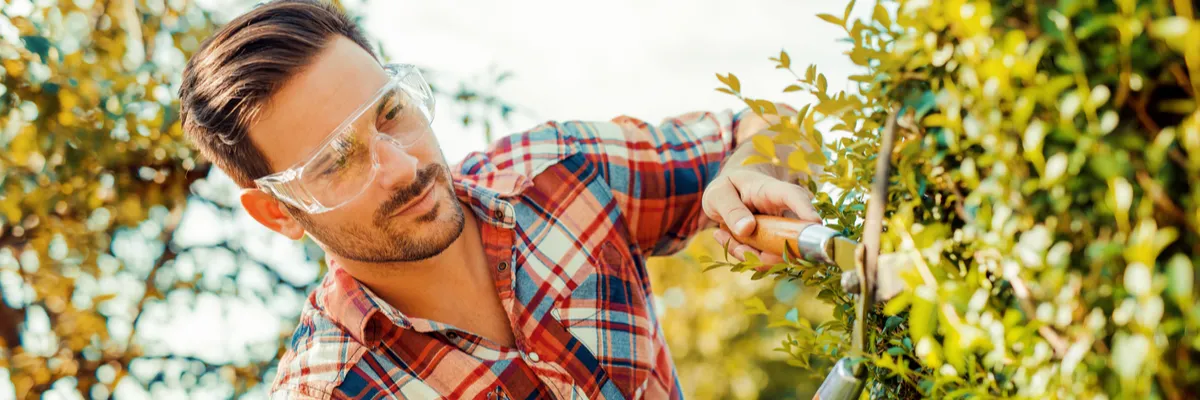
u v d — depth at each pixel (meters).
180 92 1.42
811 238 0.94
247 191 1.39
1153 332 0.55
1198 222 0.55
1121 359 0.56
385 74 1.33
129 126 2.90
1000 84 0.61
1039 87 0.60
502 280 1.45
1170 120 0.59
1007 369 0.70
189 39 3.10
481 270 1.46
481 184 1.58
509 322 1.46
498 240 1.47
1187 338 0.56
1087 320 0.61
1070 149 0.60
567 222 1.52
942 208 0.78
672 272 7.06
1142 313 0.56
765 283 7.37
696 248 6.74
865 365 0.82
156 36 3.13
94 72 2.88
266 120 1.28
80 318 3.22
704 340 7.50
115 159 2.92
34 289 3.14
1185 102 0.56
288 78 1.26
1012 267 0.65
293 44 1.28
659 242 1.70
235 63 1.30
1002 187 0.64
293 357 1.50
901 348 0.83
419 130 1.31
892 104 0.75
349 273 1.43
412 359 1.40
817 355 0.95
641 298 1.55
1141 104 0.58
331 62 1.28
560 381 1.41
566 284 1.47
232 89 1.29
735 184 1.19
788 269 1.03
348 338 1.42
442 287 1.42
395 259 1.34
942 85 0.71
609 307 1.48
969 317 0.68
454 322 1.44
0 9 2.70
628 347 1.48
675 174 1.62
